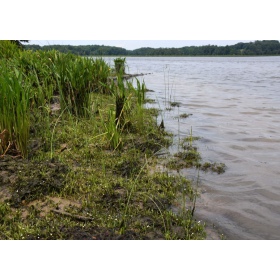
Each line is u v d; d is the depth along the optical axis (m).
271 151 5.74
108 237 3.12
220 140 6.32
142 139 5.82
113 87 7.66
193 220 3.51
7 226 3.19
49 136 5.45
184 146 5.85
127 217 3.48
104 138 5.59
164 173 4.62
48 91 7.37
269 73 26.98
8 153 4.56
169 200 3.91
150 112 8.45
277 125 7.58
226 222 3.54
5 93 4.47
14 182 3.85
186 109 9.41
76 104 6.79
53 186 3.89
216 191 4.22
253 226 3.47
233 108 9.70
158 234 3.25
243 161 5.25
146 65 44.62
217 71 30.25
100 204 3.70
